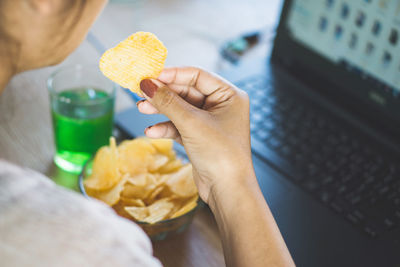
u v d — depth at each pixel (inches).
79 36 13.7
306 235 20.8
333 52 28.9
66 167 22.5
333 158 25.1
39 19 12.4
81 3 12.7
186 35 35.5
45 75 27.4
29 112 25.0
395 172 24.8
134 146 20.6
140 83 17.5
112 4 37.3
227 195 17.5
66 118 21.0
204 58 32.9
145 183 20.0
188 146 18.2
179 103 17.5
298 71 31.2
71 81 22.9
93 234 11.2
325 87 30.1
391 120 27.3
